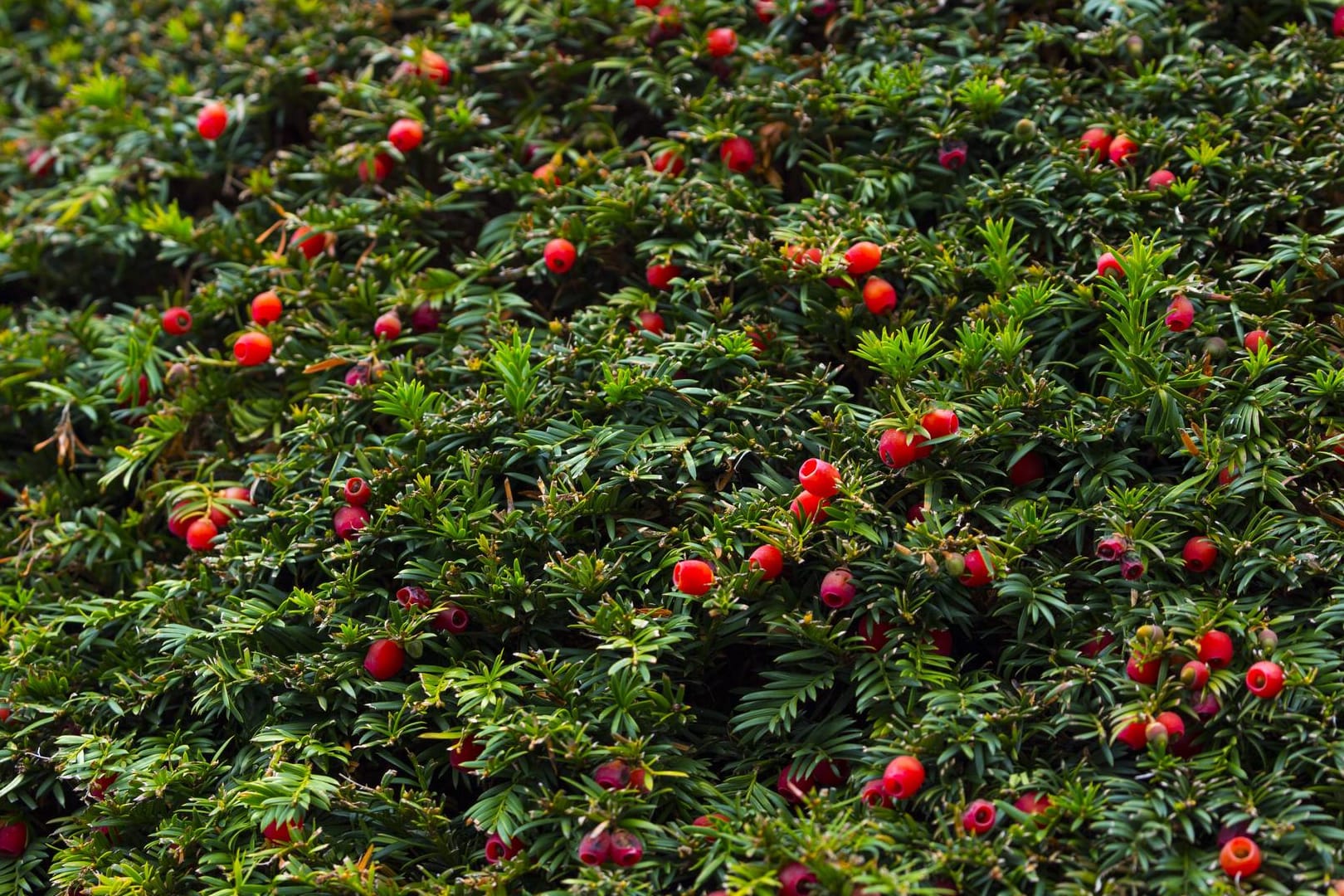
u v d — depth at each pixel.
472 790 2.39
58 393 2.94
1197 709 2.03
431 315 2.87
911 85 2.83
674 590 2.33
